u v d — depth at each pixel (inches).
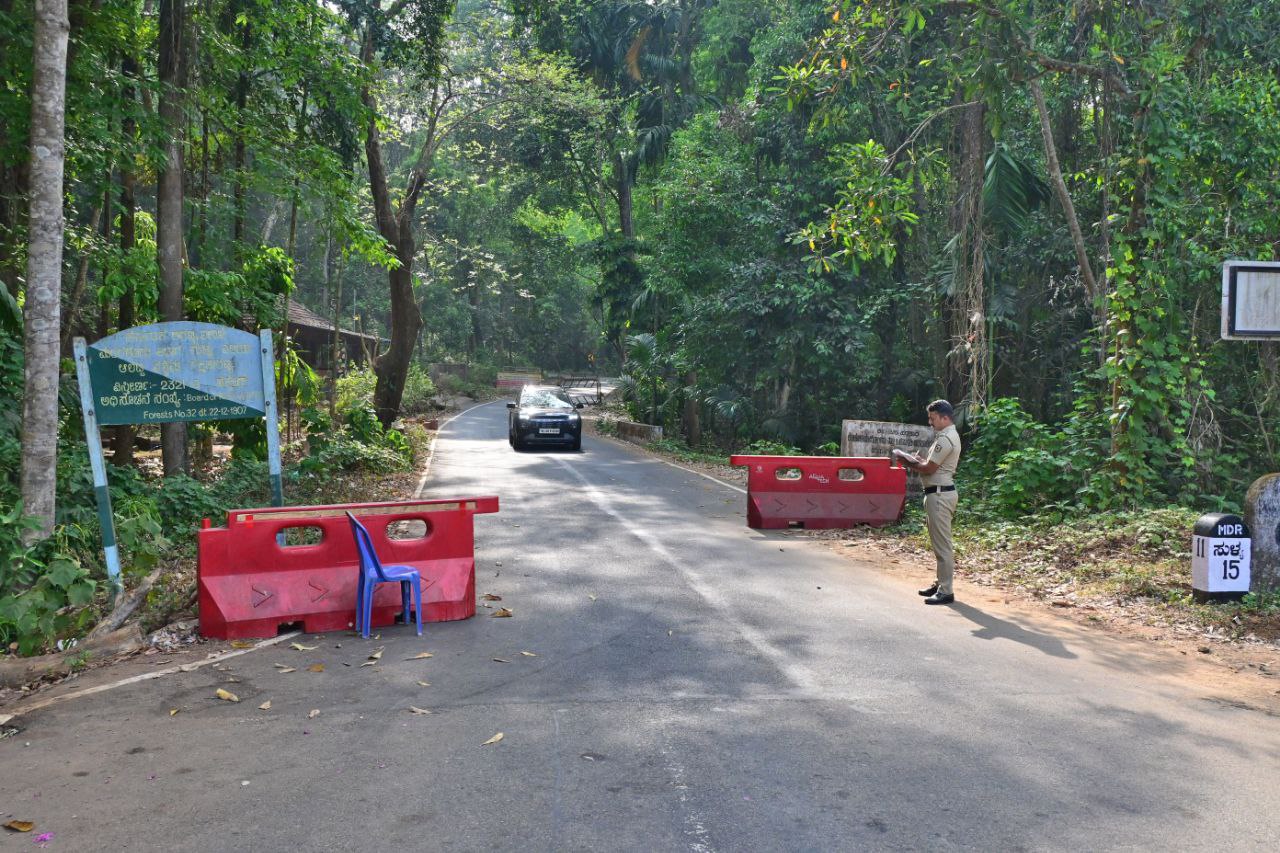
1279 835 145.8
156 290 517.7
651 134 1355.8
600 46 1364.4
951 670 234.7
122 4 492.4
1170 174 445.7
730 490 653.3
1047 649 257.4
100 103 454.6
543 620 283.4
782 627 276.8
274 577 269.7
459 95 1031.6
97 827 147.3
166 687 219.5
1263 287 305.6
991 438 553.9
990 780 166.1
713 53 1337.4
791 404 1071.6
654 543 423.8
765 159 1085.8
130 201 572.1
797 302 932.6
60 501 371.2
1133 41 476.7
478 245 2170.3
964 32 475.5
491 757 175.3
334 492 566.9
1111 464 457.1
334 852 139.1
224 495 495.5
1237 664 247.0
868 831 146.3
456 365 2541.8
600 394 2108.8
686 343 1072.8
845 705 206.7
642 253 1437.0
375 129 914.7
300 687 219.0
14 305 371.9
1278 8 567.2
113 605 282.4
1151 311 446.0
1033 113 725.9
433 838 143.4
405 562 283.3
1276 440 565.3
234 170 606.5
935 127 804.0
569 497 586.9
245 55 583.8
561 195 1686.8
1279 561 308.5
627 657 244.1
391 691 215.6
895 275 949.8
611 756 175.9
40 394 286.8
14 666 231.0
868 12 481.7
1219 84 533.6
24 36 413.1
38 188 284.5
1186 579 328.2
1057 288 775.7
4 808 154.5
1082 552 385.4
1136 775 169.0
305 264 2046.0
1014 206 708.7
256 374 324.8
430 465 778.2
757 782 164.4
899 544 434.6
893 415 1037.8
